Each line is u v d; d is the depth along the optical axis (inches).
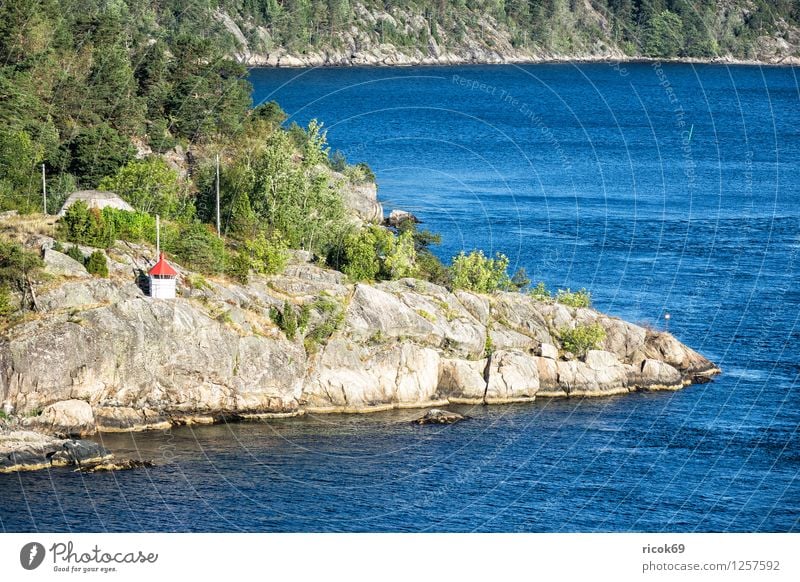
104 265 5118.1
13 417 4687.5
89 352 4803.2
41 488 4264.3
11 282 4943.4
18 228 5369.1
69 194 5940.0
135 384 4906.5
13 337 4763.8
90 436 4771.2
